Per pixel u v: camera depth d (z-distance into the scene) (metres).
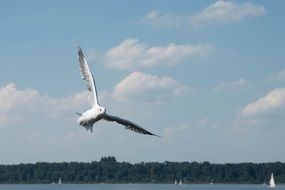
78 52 16.98
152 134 16.56
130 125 16.59
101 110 16.42
